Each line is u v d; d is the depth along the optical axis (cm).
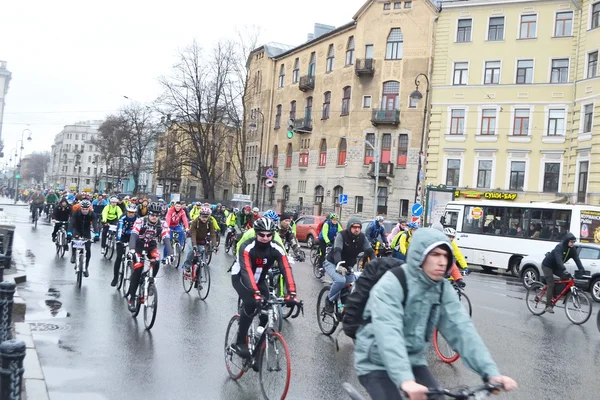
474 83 3825
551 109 3581
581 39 3444
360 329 379
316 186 4875
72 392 586
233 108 5216
